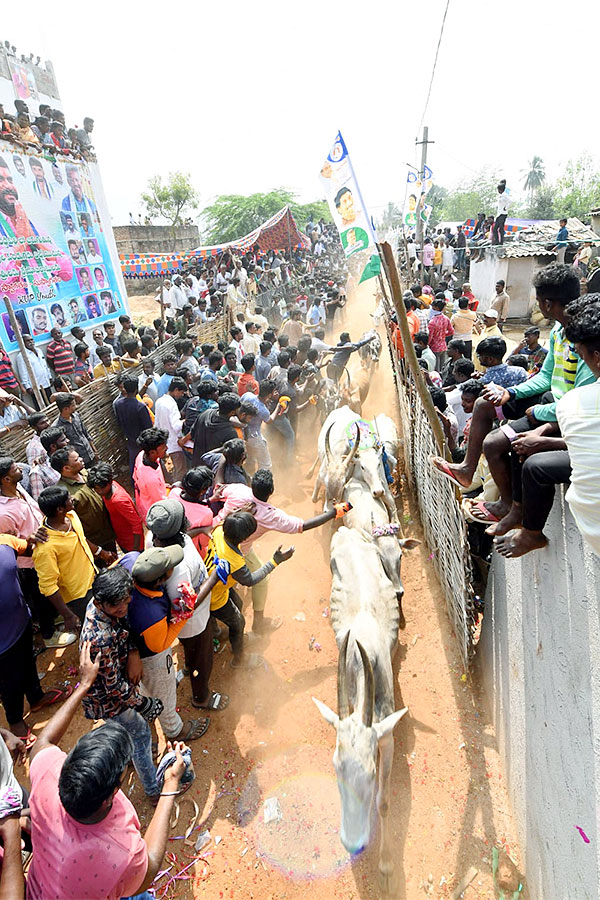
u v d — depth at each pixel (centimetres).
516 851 378
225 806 425
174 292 1705
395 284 451
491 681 466
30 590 558
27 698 500
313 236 3641
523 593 362
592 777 249
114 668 351
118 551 704
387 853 362
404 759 446
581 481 222
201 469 500
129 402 758
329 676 534
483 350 546
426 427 640
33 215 1073
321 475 713
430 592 629
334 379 1088
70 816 229
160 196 3875
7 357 877
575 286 304
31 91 1266
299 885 373
